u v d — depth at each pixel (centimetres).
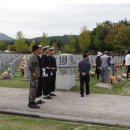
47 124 930
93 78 2303
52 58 1399
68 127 895
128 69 2409
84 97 1428
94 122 946
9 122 950
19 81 2017
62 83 1655
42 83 1241
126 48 7538
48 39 9825
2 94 1473
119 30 7788
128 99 1384
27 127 888
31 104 1145
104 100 1348
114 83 2036
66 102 1284
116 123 926
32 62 1141
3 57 4062
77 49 9138
